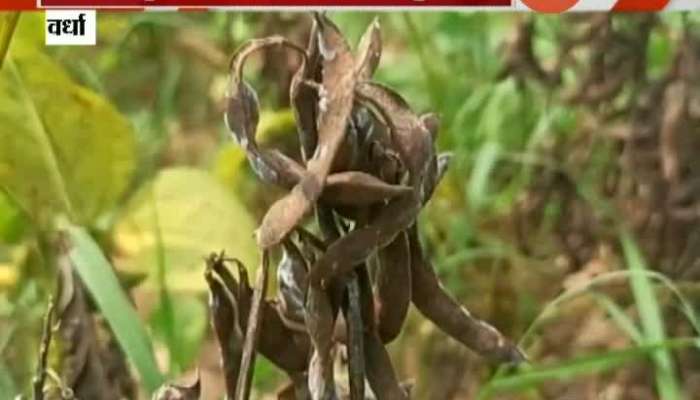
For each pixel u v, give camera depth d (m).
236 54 0.89
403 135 0.89
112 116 1.27
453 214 1.57
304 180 0.88
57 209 1.28
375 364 0.91
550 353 1.53
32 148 1.27
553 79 1.54
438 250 1.56
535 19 1.55
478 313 1.56
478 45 1.69
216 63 1.70
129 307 1.18
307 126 0.90
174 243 1.35
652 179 1.50
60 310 1.20
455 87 1.66
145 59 1.70
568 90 1.55
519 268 1.57
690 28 1.46
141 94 1.70
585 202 1.55
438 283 0.92
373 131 0.89
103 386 1.20
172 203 1.36
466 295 1.57
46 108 1.26
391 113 0.89
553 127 1.57
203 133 1.72
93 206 1.28
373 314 0.91
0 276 1.35
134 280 1.34
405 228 0.89
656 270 1.49
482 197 1.57
